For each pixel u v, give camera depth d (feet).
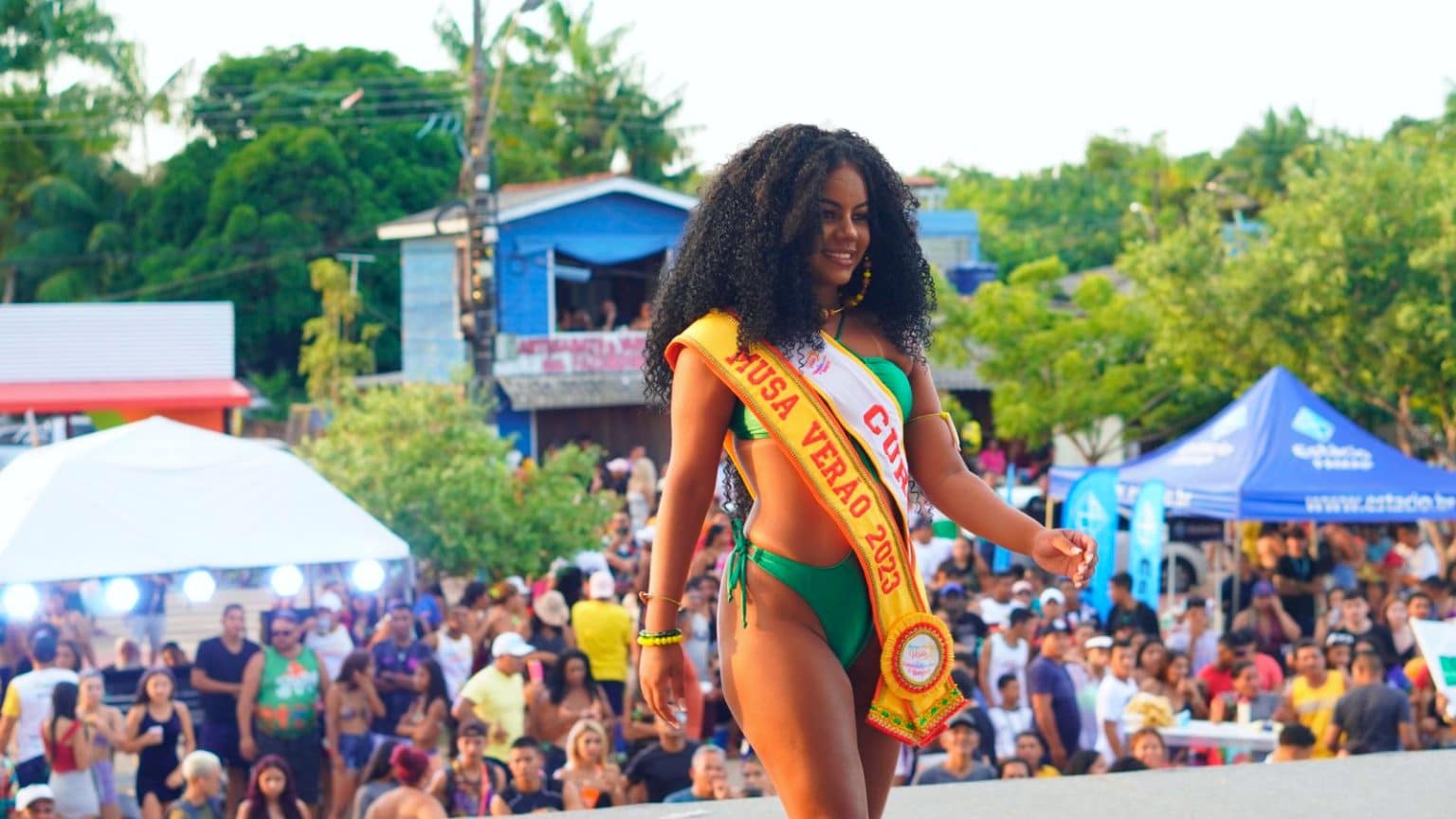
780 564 9.26
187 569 27.84
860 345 9.64
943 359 92.73
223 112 148.05
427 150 140.46
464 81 153.17
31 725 27.55
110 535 27.63
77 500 27.86
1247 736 30.42
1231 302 74.43
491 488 47.83
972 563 46.62
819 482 9.16
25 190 145.59
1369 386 73.10
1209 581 60.49
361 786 27.07
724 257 9.43
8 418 92.84
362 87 146.00
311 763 29.60
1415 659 33.88
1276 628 40.65
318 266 125.70
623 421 94.53
